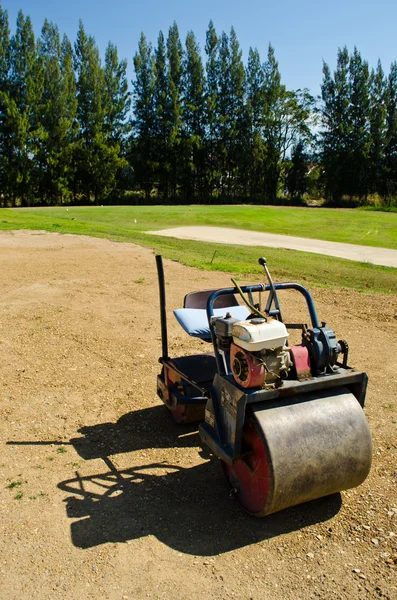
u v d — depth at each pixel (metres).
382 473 3.78
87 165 63.94
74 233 18.83
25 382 5.52
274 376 3.00
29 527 3.18
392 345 6.80
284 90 70.31
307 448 2.96
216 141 69.50
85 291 9.57
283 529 3.19
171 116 67.06
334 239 26.86
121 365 6.02
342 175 68.88
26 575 2.80
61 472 3.81
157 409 4.93
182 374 4.07
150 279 10.65
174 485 3.66
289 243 23.78
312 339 3.22
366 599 2.64
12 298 9.05
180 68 67.19
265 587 2.72
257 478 3.16
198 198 70.69
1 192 59.34
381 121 67.31
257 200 70.75
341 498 3.49
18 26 59.97
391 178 70.00
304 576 2.80
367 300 9.43
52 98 61.44
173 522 3.26
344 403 3.20
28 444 4.22
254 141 68.94
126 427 4.55
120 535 3.13
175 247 16.72
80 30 64.06
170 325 7.55
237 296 9.30
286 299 9.28
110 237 18.06
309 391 3.23
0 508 3.36
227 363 3.49
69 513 3.33
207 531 3.17
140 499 3.49
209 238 24.06
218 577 2.79
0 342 6.79
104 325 7.54
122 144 68.62
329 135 69.44
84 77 63.47
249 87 69.81
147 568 2.86
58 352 6.44
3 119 59.44
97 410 4.89
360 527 3.19
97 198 66.88
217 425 3.34
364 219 41.38
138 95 67.19
